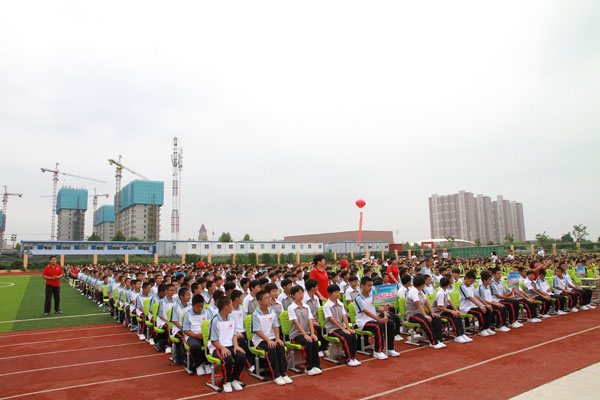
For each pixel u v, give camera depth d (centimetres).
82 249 5603
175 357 696
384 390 541
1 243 10400
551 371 600
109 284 1302
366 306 741
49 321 1191
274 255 4766
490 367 629
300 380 600
